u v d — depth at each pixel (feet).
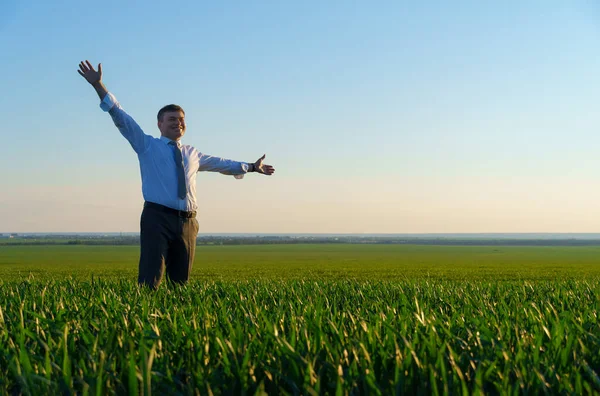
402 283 26.71
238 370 7.55
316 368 8.04
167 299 18.22
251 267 85.81
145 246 22.07
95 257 142.00
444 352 8.58
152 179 22.15
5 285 24.76
